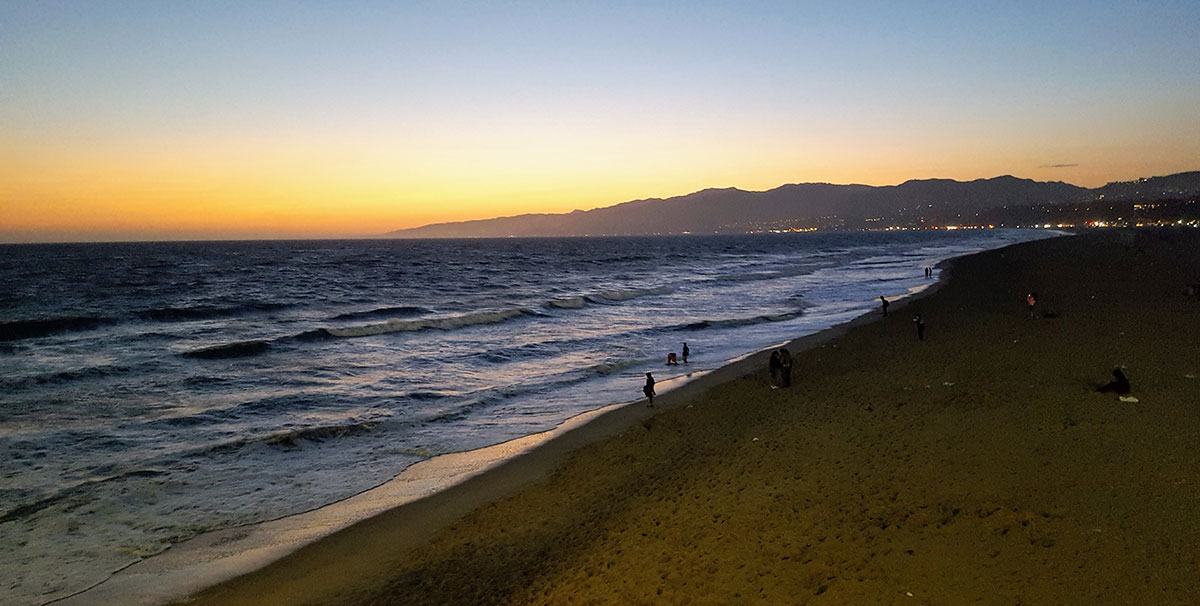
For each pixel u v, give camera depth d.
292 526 11.75
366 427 17.53
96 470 14.26
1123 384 14.52
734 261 111.31
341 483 13.73
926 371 19.25
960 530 8.56
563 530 10.88
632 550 9.36
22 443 15.92
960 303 36.09
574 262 111.19
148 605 9.26
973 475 10.47
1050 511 8.85
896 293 48.91
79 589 9.64
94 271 80.44
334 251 161.00
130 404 19.75
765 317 37.97
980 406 14.64
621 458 14.41
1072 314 29.06
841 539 8.79
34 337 32.47
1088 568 7.41
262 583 9.81
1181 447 10.94
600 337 32.41
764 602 7.53
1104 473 10.05
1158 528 8.17
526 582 9.03
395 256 131.12
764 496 10.62
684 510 10.50
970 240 184.25
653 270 89.62
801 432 14.18
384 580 9.74
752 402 18.16
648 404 19.25
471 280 72.44
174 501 12.77
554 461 14.72
